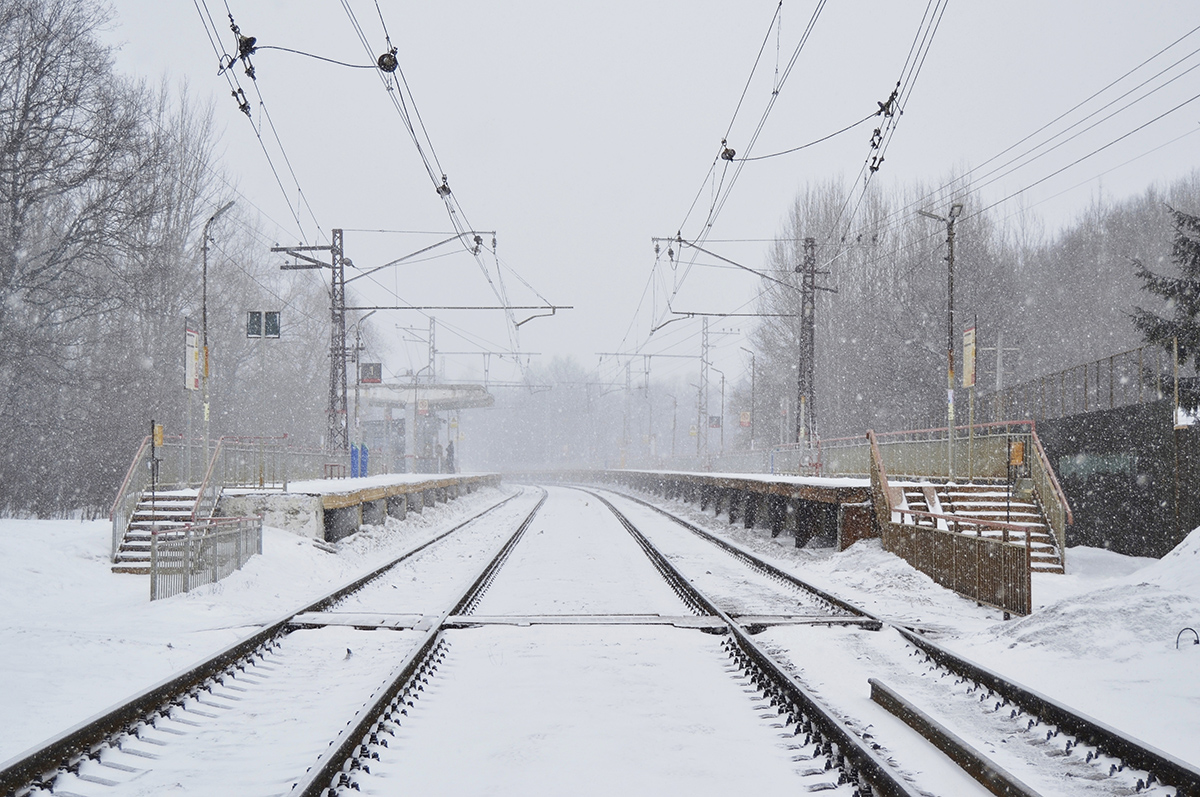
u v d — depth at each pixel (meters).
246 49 13.21
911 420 46.56
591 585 15.10
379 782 5.38
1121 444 20.58
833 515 20.89
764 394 60.41
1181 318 27.03
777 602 13.09
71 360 31.53
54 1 28.39
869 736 6.31
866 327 50.31
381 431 60.69
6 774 5.04
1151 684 7.42
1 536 16.45
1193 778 5.02
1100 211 60.78
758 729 6.53
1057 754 6.10
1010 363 46.03
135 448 31.70
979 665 7.83
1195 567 9.88
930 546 14.96
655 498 50.44
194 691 7.42
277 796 5.14
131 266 34.47
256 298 57.31
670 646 9.67
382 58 14.03
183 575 13.37
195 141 42.44
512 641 9.93
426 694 7.62
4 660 8.68
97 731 6.02
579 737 6.30
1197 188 57.03
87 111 29.33
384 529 24.84
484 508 40.25
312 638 10.25
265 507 19.72
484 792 5.22
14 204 27.77
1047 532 17.20
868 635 10.47
